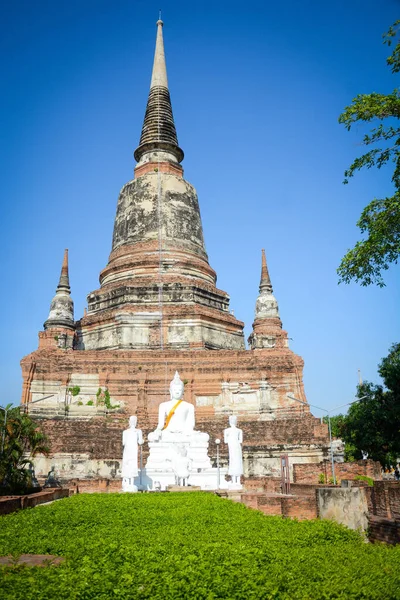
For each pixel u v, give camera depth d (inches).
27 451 1364.4
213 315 1830.7
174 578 312.8
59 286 1851.6
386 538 540.1
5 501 786.2
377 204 765.3
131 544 423.2
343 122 792.9
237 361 1658.5
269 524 534.3
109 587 295.4
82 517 605.3
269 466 1409.9
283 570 337.1
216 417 1600.6
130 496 879.1
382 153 787.4
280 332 1774.1
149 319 1782.7
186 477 1180.5
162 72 2290.8
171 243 1950.1
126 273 1930.4
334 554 396.8
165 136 2161.7
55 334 1744.6
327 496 587.5
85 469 1370.6
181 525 540.1
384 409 1593.3
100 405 1590.8
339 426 1939.0
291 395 1632.6
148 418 1572.3
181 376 1632.6
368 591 298.2
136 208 2007.9
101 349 1807.3
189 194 2066.9
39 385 1589.6
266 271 1950.1
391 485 703.1
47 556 386.3
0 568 324.8
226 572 324.2
